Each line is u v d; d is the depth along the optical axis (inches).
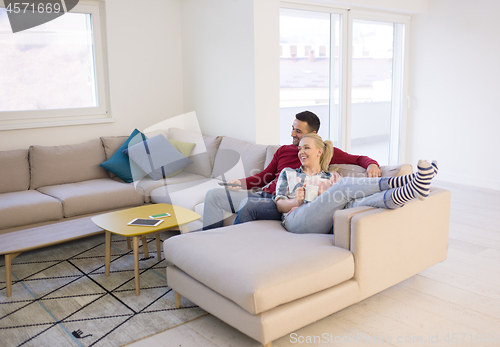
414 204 90.4
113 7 160.4
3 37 142.7
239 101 153.5
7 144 144.8
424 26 203.2
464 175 197.5
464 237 128.4
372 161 101.3
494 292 94.0
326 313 76.7
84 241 132.6
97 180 149.0
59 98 156.6
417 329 79.8
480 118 188.2
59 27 153.0
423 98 208.8
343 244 82.4
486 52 182.4
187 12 173.3
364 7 181.5
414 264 93.0
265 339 68.3
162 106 179.3
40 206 121.3
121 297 95.2
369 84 196.7
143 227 97.9
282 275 70.9
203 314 87.4
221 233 90.0
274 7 146.8
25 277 106.6
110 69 163.3
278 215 103.5
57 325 83.8
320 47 173.6
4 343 77.8
